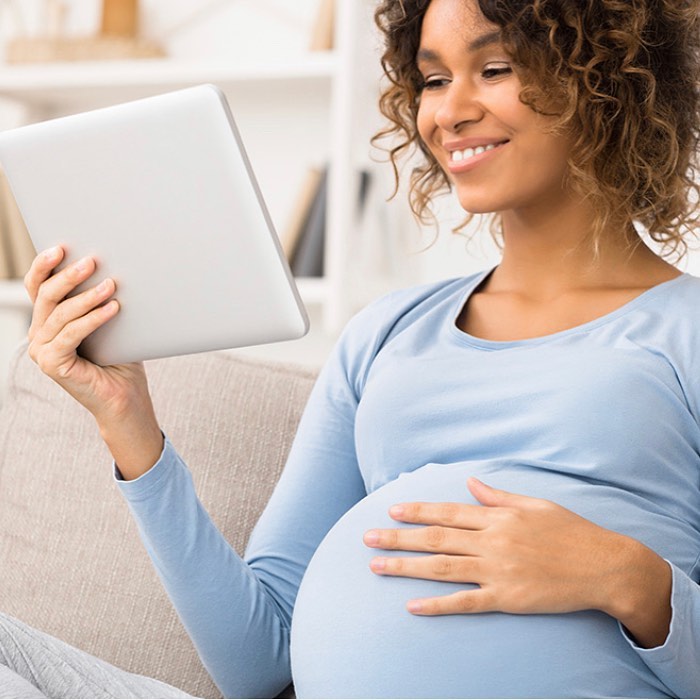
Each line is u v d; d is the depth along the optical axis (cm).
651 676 152
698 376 165
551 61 172
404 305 198
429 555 159
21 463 222
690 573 160
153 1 459
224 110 148
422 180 222
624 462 161
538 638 150
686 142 189
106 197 156
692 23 183
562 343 174
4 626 155
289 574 190
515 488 161
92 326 162
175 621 202
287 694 195
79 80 440
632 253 183
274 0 448
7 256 450
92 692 156
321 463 194
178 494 180
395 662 155
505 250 193
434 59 181
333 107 413
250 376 221
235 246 153
